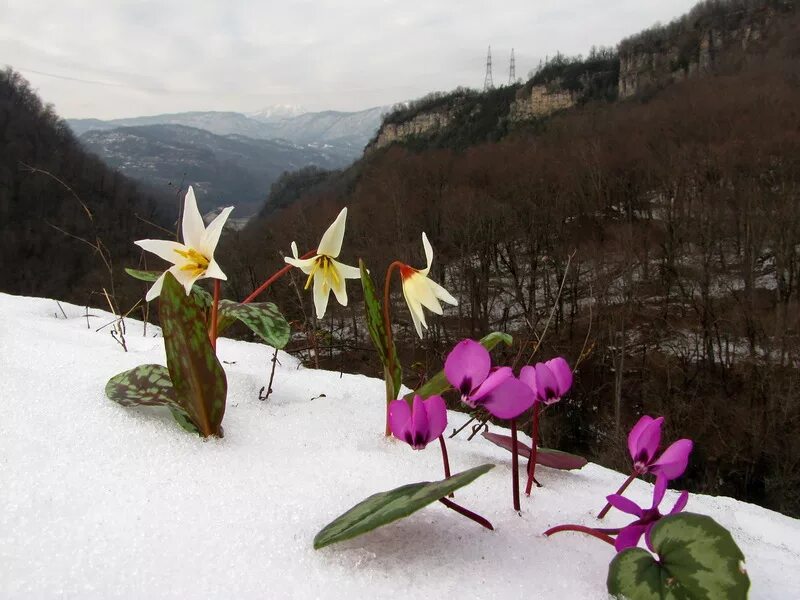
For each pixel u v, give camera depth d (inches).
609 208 1419.8
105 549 39.4
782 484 757.9
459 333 1052.5
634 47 3400.6
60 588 34.5
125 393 66.4
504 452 77.7
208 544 41.4
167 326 58.8
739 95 1835.6
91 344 105.5
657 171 1390.3
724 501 76.9
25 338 91.1
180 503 47.4
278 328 83.4
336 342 141.9
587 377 959.6
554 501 56.4
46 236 1432.1
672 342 1001.5
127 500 47.0
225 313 84.0
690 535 36.4
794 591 44.9
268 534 43.4
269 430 68.5
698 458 823.7
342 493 52.2
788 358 865.5
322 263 69.0
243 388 84.5
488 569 40.6
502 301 1181.7
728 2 3184.1
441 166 1886.1
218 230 60.6
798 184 1098.1
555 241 1294.3
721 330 994.7
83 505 45.3
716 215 1157.7
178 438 60.5
